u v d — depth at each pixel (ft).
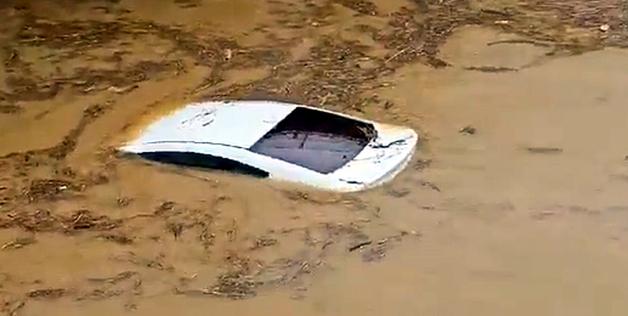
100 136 28.81
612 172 26.78
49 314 23.02
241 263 24.23
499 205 25.73
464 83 30.96
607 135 28.32
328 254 24.40
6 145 28.60
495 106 29.78
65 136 28.94
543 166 27.12
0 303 23.32
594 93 30.25
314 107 29.60
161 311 22.98
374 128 28.58
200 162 27.40
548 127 28.76
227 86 31.17
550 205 25.67
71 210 26.09
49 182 27.09
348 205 25.89
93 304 23.26
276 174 26.84
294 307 22.94
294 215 25.61
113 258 24.54
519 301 22.90
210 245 24.80
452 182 26.58
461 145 28.02
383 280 23.58
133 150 28.04
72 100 30.63
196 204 26.12
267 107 29.45
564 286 23.26
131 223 25.59
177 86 31.19
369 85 31.01
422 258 24.17
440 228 25.08
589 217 25.26
